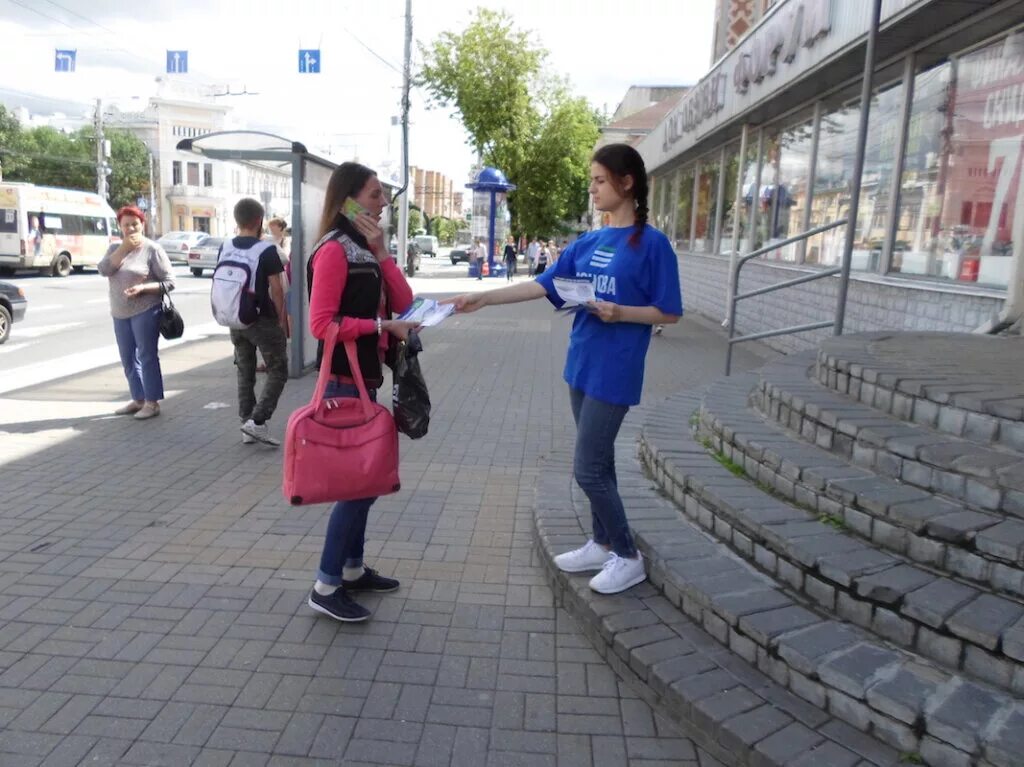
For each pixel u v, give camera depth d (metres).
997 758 2.21
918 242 8.15
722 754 2.66
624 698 3.05
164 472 5.62
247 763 2.68
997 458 3.09
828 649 2.74
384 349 3.63
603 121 51.81
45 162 57.38
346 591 3.73
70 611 3.64
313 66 21.00
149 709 2.94
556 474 5.37
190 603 3.75
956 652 2.57
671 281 3.26
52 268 27.38
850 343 5.07
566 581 3.75
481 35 35.56
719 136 15.15
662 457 4.46
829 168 10.54
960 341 5.26
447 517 4.93
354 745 2.78
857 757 2.44
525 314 18.33
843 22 8.30
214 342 12.09
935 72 7.89
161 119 65.56
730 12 18.06
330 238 3.44
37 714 2.89
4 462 5.75
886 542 3.08
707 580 3.29
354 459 3.34
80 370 9.52
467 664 3.29
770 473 3.81
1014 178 6.63
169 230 66.81
